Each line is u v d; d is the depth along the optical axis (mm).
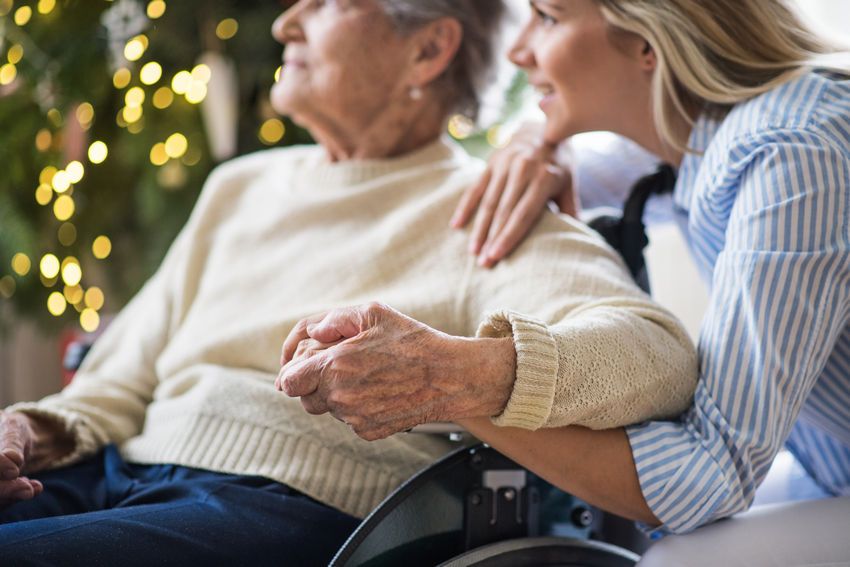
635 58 1078
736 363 856
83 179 2104
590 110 1126
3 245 1994
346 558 815
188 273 1350
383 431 785
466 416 805
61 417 1132
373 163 1296
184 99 2033
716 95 1002
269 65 2004
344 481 1001
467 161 1325
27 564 792
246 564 892
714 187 970
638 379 855
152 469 1102
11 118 1971
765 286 846
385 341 779
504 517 936
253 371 1151
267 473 1004
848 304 869
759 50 1014
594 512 1093
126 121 2049
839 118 894
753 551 817
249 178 1421
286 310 1179
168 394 1198
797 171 863
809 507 902
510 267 1061
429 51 1275
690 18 1017
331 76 1249
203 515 921
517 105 1919
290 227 1282
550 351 801
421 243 1161
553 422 813
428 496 897
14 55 1973
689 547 829
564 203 1184
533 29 1161
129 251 2137
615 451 854
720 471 831
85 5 2008
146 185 2008
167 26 1994
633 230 1185
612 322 887
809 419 1030
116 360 1346
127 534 862
